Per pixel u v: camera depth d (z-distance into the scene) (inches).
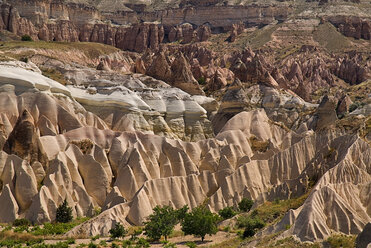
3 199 4542.3
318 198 3516.2
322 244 3189.0
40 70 6835.6
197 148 5757.9
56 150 5231.3
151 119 6427.2
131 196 4845.0
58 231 4094.5
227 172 5187.0
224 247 3503.9
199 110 6791.3
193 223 3821.4
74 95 6284.5
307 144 5551.2
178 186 4886.8
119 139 5388.8
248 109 7298.2
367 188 3868.1
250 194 5004.9
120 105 6269.7
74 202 4709.6
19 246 3656.5
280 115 7534.5
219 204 4872.0
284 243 3230.8
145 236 4035.4
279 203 4315.9
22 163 4763.8
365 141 5088.6
